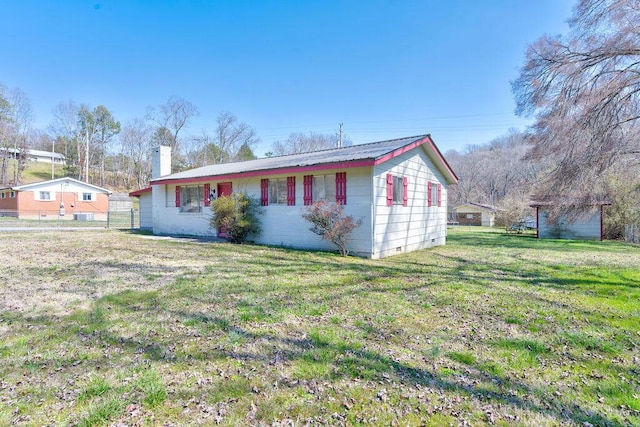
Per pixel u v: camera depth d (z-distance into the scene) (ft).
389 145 34.01
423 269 23.45
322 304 14.29
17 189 83.92
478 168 153.48
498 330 11.80
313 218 29.22
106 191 101.65
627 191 47.70
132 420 6.55
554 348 10.34
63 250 29.40
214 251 29.99
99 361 8.92
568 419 6.84
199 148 146.10
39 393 7.37
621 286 18.65
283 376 8.29
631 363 9.36
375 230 29.25
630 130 30.81
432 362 9.22
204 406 7.03
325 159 31.32
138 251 29.48
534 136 37.83
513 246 41.14
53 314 12.56
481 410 7.09
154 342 10.18
